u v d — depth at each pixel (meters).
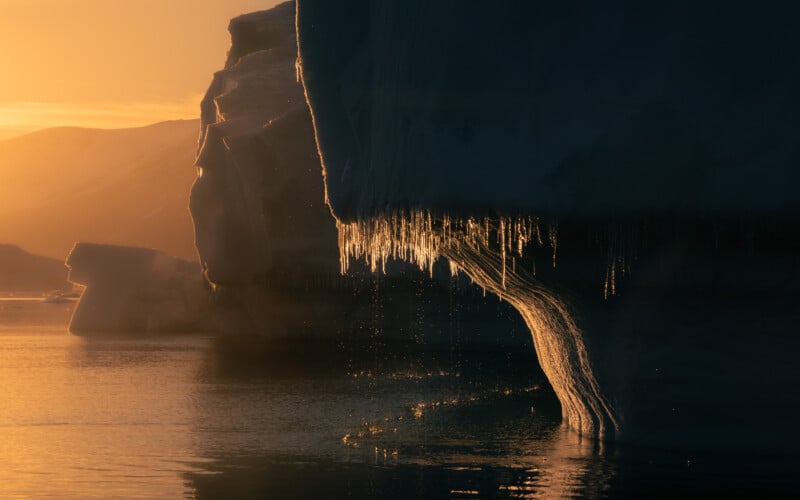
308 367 35.41
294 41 58.62
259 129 49.12
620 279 15.62
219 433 20.00
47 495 14.41
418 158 16.36
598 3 14.96
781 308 14.88
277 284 49.47
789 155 14.09
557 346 18.70
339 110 19.31
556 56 15.20
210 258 50.88
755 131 14.23
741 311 15.16
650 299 15.72
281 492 14.34
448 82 16.09
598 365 16.98
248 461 16.81
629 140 14.66
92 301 60.62
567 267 16.08
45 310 97.00
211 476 15.57
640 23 14.74
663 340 15.90
